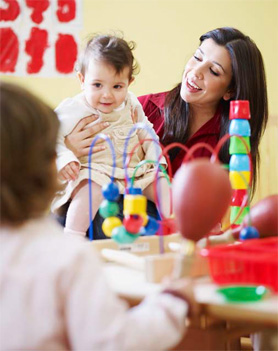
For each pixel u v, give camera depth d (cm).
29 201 85
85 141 186
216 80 196
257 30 365
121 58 186
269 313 83
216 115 205
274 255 98
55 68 348
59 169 177
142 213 124
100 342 78
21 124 84
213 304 87
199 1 361
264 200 126
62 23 349
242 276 99
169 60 360
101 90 187
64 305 80
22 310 80
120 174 182
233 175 148
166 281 91
